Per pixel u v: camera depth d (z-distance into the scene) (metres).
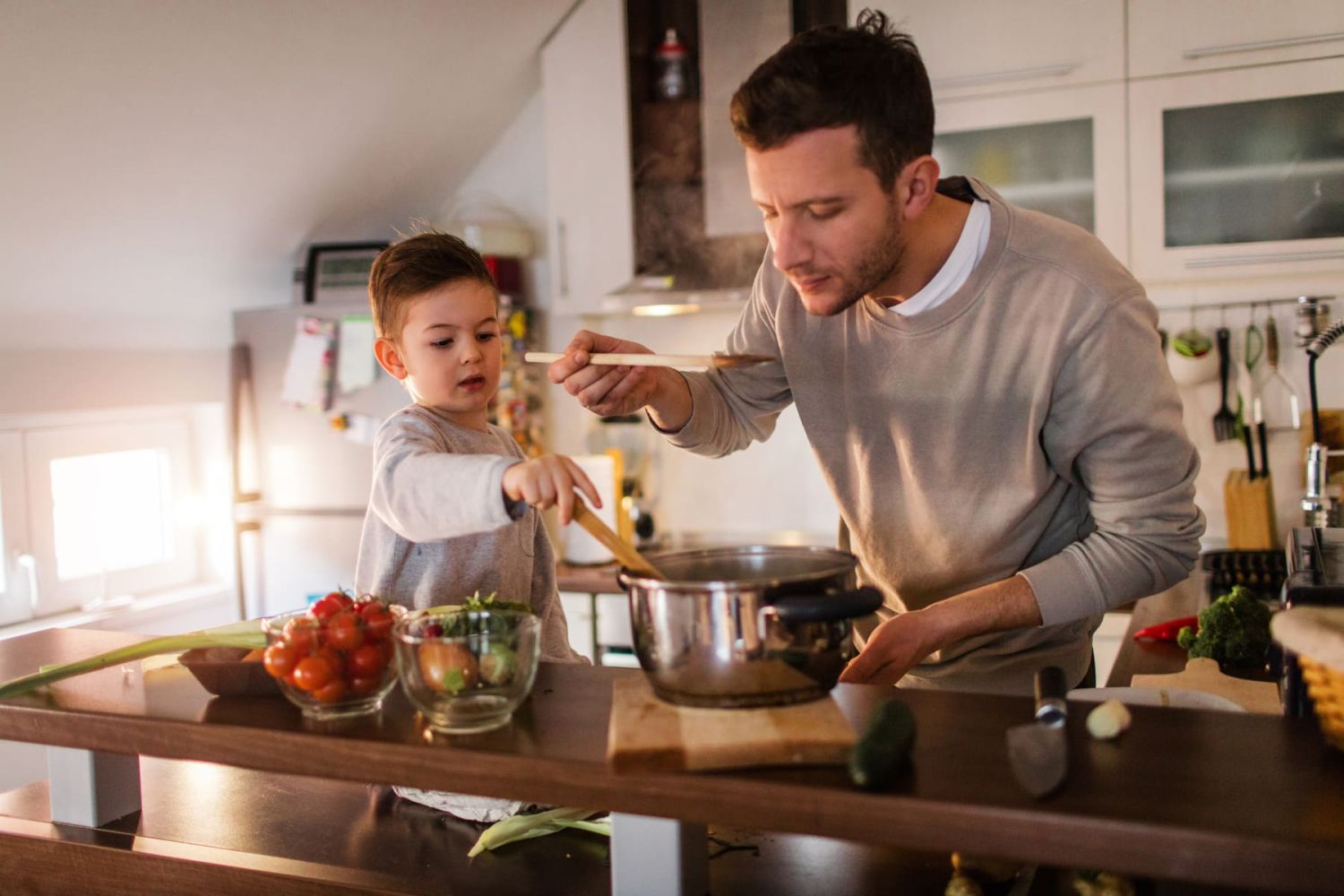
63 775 1.20
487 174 3.39
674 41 2.91
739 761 0.83
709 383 1.52
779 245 1.09
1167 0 2.48
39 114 2.15
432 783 0.91
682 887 0.92
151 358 2.89
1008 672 1.40
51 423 2.75
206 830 1.18
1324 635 0.79
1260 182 2.49
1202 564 2.52
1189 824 0.71
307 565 3.05
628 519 2.99
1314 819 0.72
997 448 1.30
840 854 1.05
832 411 1.41
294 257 3.21
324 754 0.95
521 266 3.36
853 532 1.47
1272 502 2.75
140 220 2.60
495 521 1.05
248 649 1.09
